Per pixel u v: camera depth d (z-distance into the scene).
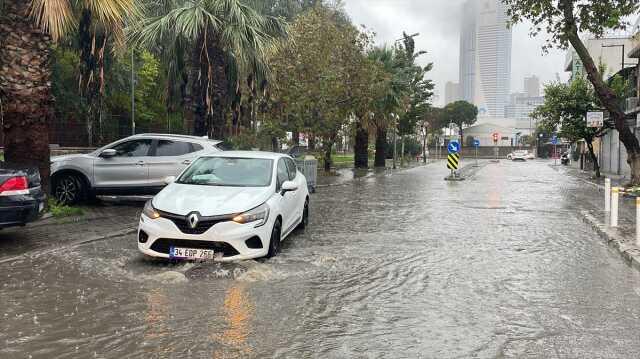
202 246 7.37
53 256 7.99
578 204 16.67
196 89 18.31
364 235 10.46
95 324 5.21
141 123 33.81
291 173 10.20
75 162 13.41
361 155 38.09
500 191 21.47
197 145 13.65
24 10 10.71
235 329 5.13
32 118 10.98
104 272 7.09
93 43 11.98
